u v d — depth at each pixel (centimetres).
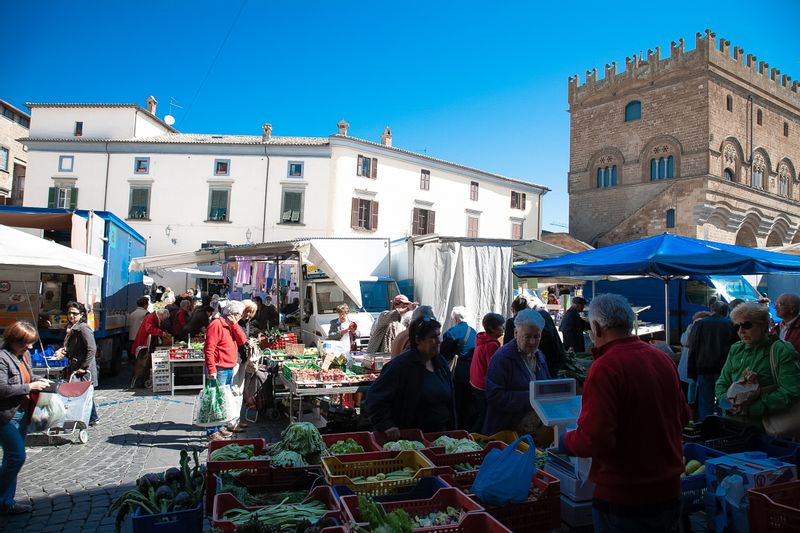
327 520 269
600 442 256
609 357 269
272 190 3344
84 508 497
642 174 4194
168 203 3312
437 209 3816
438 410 458
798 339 567
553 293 2528
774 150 4466
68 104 3466
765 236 4319
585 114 4622
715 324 714
